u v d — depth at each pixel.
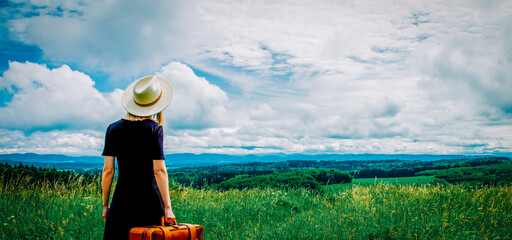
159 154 2.77
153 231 2.43
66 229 5.32
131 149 2.77
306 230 5.39
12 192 7.37
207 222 6.35
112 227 2.73
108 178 2.80
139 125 2.82
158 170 2.77
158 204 2.78
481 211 5.96
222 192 10.01
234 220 6.57
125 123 2.85
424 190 8.45
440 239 4.63
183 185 9.77
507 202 6.69
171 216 2.82
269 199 8.48
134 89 2.91
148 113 2.89
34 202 6.64
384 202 7.21
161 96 3.03
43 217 5.69
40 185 8.23
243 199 8.62
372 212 6.14
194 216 6.93
